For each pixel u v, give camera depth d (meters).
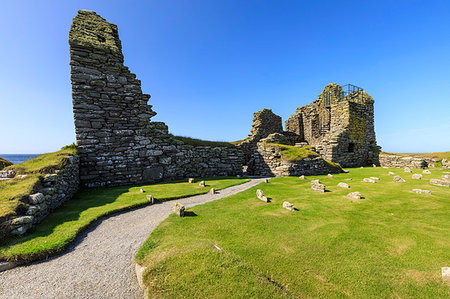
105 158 12.25
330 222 6.31
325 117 27.56
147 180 13.48
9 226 4.89
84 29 12.59
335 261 4.38
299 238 5.33
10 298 3.47
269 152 18.80
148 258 4.31
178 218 6.66
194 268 3.94
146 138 13.59
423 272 3.97
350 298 3.47
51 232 5.36
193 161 15.98
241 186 12.34
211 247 4.61
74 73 11.70
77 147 11.61
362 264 4.26
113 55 12.82
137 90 13.41
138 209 7.73
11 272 4.09
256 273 3.92
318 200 8.73
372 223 6.18
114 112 12.65
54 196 7.34
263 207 7.84
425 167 19.53
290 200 8.83
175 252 4.41
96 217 6.54
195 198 9.42
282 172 16.78
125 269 4.25
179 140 15.27
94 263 4.41
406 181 11.98
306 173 16.78
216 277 3.74
